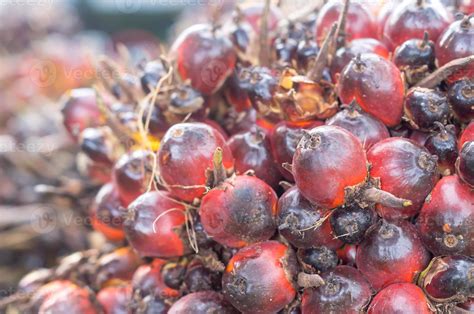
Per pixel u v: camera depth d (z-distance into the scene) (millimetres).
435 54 381
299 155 344
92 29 1201
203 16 787
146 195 391
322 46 379
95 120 473
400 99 368
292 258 362
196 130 369
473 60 358
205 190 368
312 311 353
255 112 407
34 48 879
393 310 342
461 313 353
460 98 362
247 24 437
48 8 989
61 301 422
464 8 418
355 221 345
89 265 447
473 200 343
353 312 349
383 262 346
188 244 385
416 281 351
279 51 423
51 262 629
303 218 353
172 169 366
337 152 339
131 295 414
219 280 382
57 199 496
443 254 348
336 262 361
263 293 354
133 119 430
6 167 675
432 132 365
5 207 646
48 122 701
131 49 870
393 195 342
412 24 394
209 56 408
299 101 380
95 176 477
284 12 508
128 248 441
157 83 416
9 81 832
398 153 349
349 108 366
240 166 385
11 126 775
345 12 393
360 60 367
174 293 399
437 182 353
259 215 359
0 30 940
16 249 627
